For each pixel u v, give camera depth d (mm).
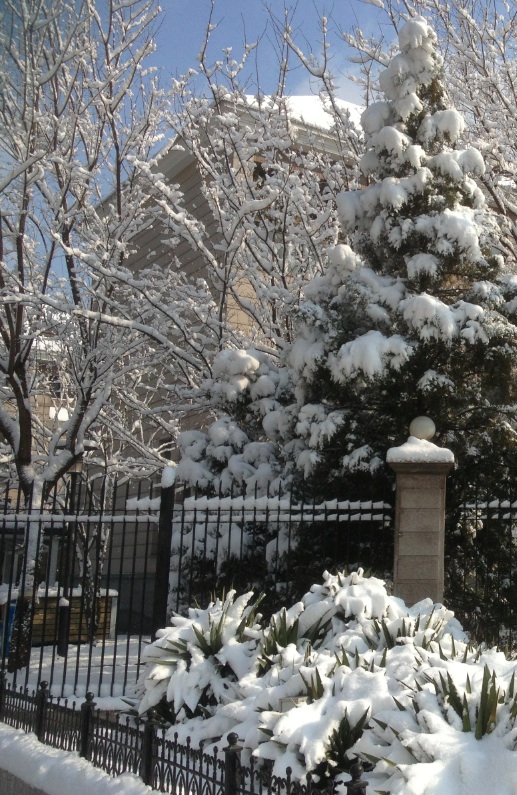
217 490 10102
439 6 12227
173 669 6109
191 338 11930
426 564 7605
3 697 6648
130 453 17891
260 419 10719
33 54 10039
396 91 10148
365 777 4133
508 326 8914
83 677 8539
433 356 9203
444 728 4016
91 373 11031
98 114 11703
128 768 4789
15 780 5555
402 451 7762
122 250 11828
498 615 8891
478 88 12297
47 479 10305
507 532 9258
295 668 5398
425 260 9344
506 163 11984
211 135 13664
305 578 9094
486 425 9344
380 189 9922
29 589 9594
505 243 12180
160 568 7859
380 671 4969
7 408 18750
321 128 14461
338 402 9453
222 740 5156
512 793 3621
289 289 12648
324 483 9289
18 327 10344
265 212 12938
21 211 10328
